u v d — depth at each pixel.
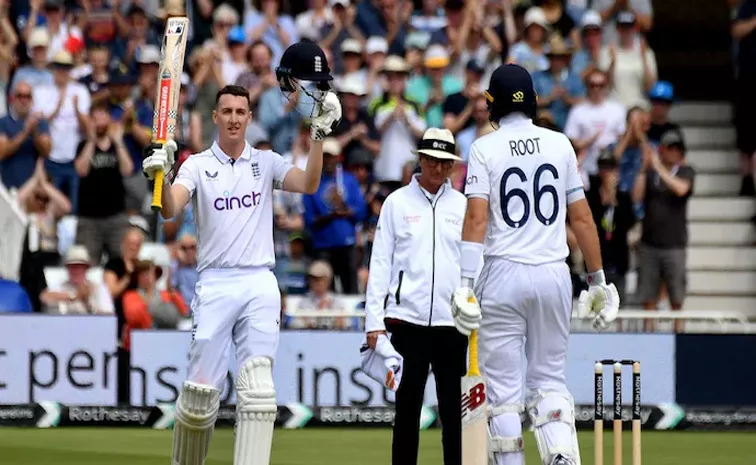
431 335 26.27
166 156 23.33
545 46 52.19
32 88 49.84
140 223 46.88
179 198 24.22
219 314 24.52
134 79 50.00
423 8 54.31
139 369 40.22
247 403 24.23
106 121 46.19
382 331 26.16
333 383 40.19
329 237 45.44
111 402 40.19
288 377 40.19
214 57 49.97
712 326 45.19
